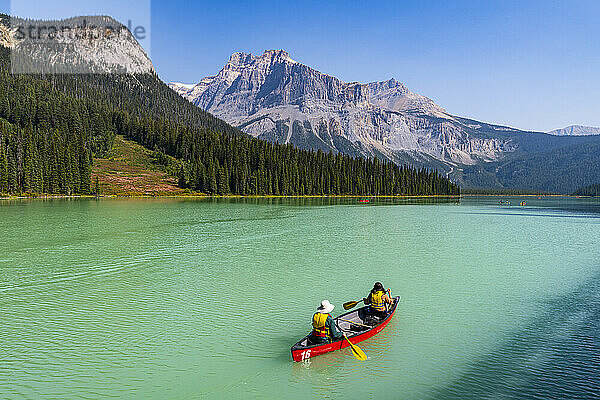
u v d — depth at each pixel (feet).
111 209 294.05
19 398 45.19
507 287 91.35
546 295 85.46
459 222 250.37
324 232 184.14
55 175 490.90
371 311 65.57
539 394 46.24
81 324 67.21
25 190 465.06
